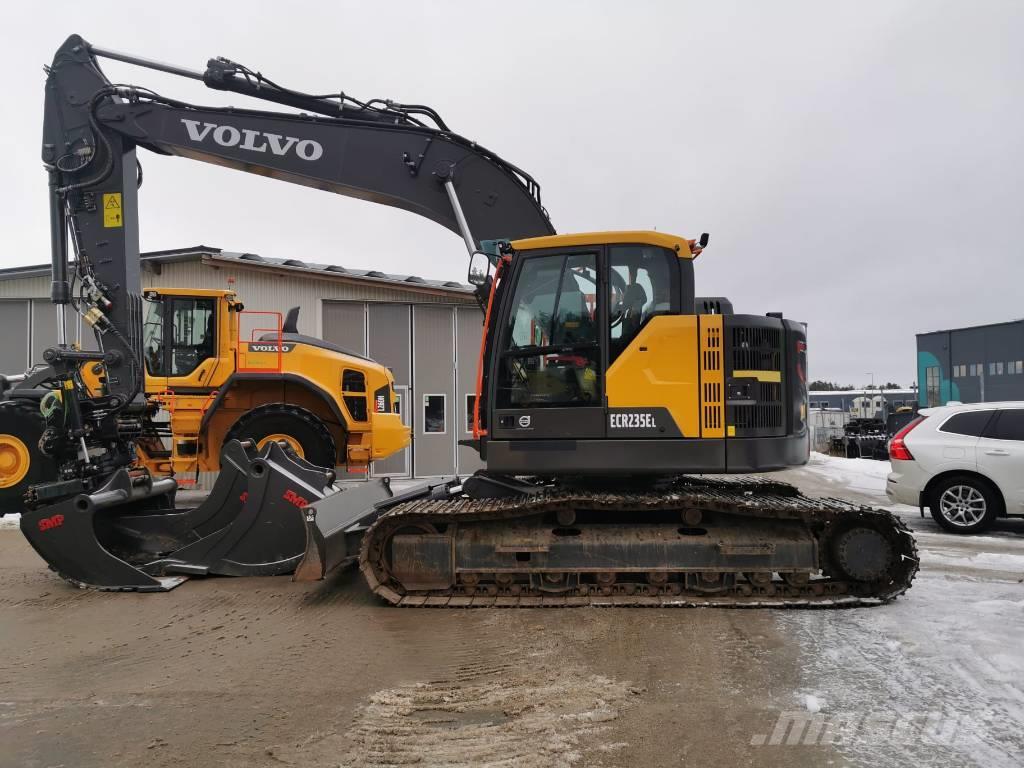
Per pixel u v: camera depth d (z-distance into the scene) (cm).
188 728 326
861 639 437
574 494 533
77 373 689
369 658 414
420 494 615
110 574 570
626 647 425
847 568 519
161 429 1055
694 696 353
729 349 519
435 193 679
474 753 298
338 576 611
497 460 535
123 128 727
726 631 454
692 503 513
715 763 287
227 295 1060
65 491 613
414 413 1595
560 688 364
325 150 695
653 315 529
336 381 1077
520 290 545
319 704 350
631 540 524
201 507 640
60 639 456
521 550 522
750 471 518
